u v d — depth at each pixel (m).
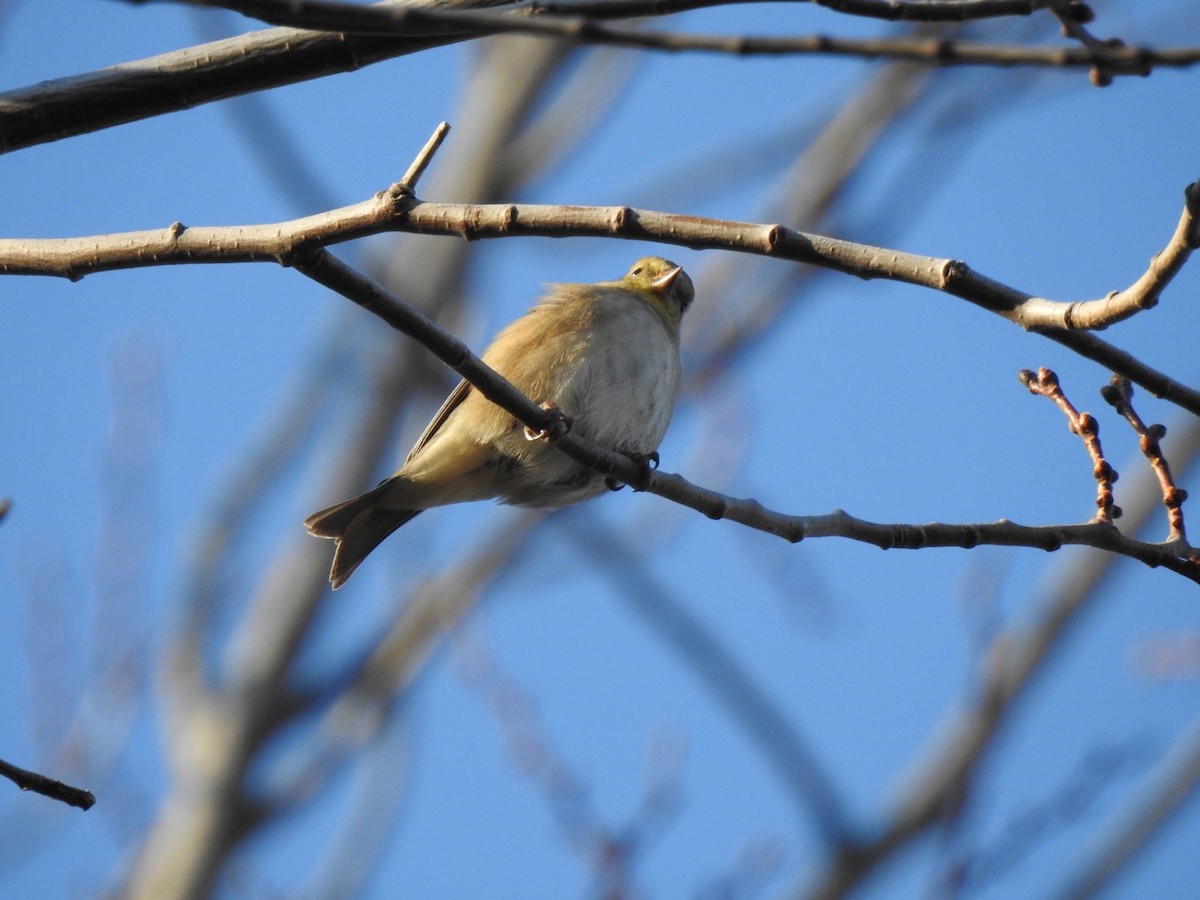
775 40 4.52
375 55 6.59
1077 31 4.93
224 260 6.26
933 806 11.47
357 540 9.56
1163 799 11.51
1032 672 11.53
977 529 7.34
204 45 6.71
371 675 13.13
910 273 6.03
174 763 13.05
